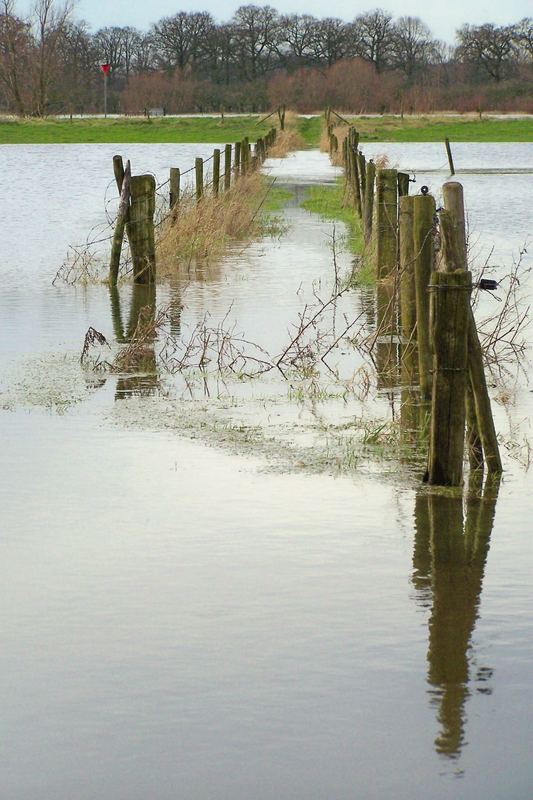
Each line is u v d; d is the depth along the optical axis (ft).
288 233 209.15
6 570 56.95
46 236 208.85
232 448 77.36
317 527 62.44
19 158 486.38
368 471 72.13
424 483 69.77
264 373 100.99
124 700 44.34
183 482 70.23
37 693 44.88
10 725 42.73
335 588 54.44
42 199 288.51
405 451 76.38
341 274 157.48
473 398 71.10
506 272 157.99
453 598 53.26
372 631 49.85
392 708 43.65
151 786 39.22
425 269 79.00
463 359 67.56
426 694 44.60
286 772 39.83
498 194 291.79
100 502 66.69
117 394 93.20
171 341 114.62
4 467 73.46
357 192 228.22
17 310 133.28
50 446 78.13
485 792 38.78
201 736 41.91
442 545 59.77
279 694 44.65
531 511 64.85
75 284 152.56
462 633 49.60
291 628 50.19
